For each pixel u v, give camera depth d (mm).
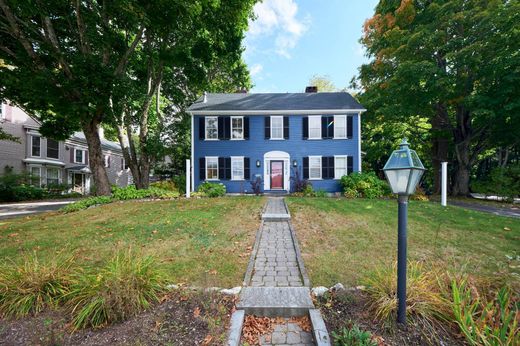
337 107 15555
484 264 4082
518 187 12352
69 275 3125
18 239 5504
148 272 3158
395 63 14453
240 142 15727
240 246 5000
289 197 12523
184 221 6797
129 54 10906
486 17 10922
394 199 11570
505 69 11430
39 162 19672
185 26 11188
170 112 19516
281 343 2512
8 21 8492
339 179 15336
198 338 2398
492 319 2264
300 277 3717
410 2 13375
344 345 2166
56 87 8680
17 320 2689
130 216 7578
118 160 28688
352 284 3387
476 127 14680
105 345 2307
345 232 5938
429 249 4816
